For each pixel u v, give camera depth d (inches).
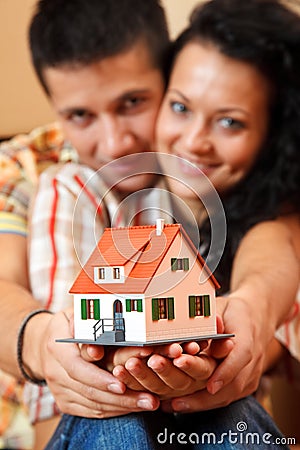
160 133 55.9
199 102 53.6
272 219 51.7
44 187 52.9
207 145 54.0
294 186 55.6
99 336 28.7
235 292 38.9
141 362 28.3
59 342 31.2
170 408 33.1
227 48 53.8
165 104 55.7
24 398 50.4
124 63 54.0
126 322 28.3
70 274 48.1
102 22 54.1
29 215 53.6
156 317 28.0
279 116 56.8
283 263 43.8
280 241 47.8
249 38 54.1
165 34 58.6
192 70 54.0
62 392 33.9
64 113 56.0
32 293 50.1
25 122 97.5
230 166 54.6
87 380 30.6
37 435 51.7
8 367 39.9
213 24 55.0
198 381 30.7
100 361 30.6
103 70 53.7
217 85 53.5
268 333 37.0
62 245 48.8
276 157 56.4
